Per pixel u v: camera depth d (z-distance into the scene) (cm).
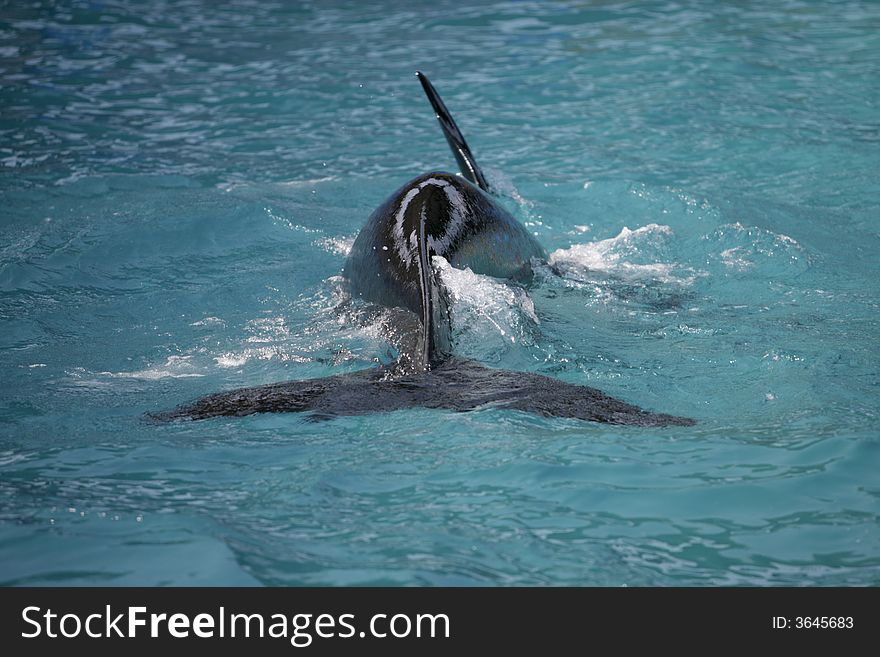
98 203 2859
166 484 1338
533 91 4028
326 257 2442
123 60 4569
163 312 2106
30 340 1961
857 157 3138
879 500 1257
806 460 1366
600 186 2939
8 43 4800
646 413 1491
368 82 4209
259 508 1265
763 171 3056
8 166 3203
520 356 1775
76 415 1595
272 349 1880
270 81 4250
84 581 1113
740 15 5134
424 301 1734
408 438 1441
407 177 3131
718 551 1155
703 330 1914
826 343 1828
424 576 1109
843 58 4325
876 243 2444
